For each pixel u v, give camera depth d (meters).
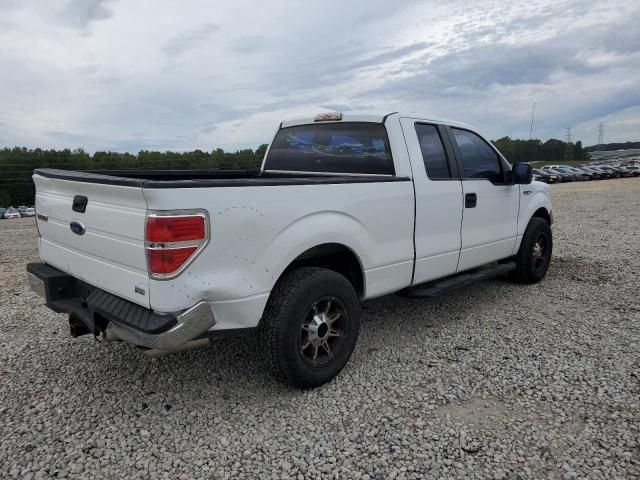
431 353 3.74
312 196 3.04
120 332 2.67
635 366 3.44
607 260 6.85
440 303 4.96
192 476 2.36
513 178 4.83
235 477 2.36
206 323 2.59
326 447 2.58
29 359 3.65
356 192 3.33
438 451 2.53
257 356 3.69
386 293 3.72
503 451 2.52
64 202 3.13
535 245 5.53
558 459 2.45
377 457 2.49
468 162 4.50
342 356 3.29
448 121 4.40
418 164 3.88
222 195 2.58
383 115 3.88
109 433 2.71
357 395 3.12
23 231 11.89
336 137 4.18
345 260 3.56
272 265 2.83
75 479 2.34
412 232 3.82
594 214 13.06
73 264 3.16
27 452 2.53
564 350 3.74
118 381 3.31
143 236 2.45
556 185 35.94
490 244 4.77
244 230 2.68
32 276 3.43
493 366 3.49
